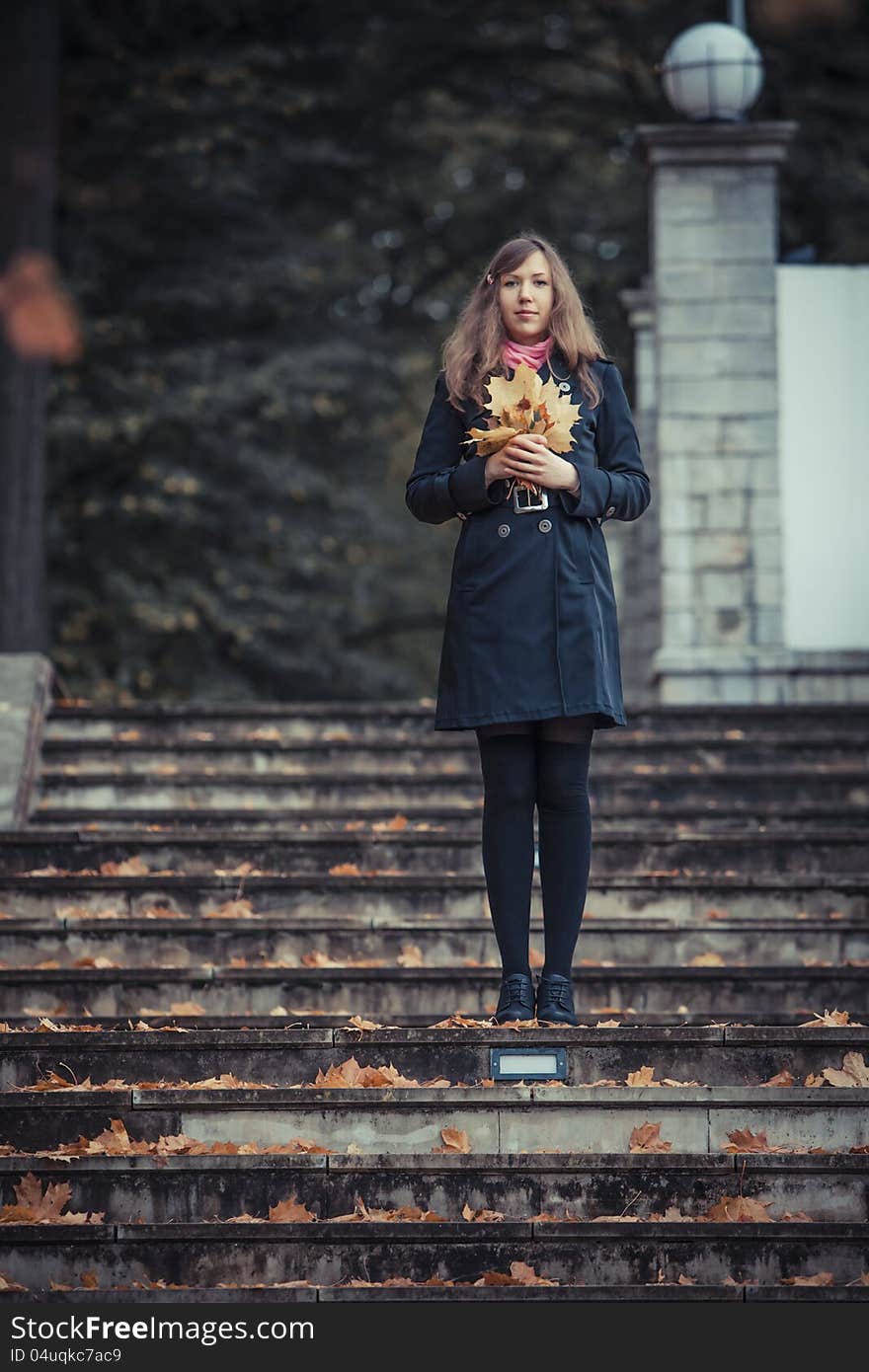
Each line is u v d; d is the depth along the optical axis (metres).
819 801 12.90
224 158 29.34
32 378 26.38
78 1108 7.74
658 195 17.92
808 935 10.22
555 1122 7.64
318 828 12.23
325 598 30.55
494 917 8.23
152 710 14.14
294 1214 7.35
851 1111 7.61
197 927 10.16
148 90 28.70
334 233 32.91
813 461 17.61
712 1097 7.60
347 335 30.69
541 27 31.19
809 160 29.25
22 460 26.14
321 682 30.25
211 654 29.28
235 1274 7.17
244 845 11.57
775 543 17.50
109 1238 7.16
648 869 11.55
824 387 17.70
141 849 11.55
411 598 35.12
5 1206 7.42
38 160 26.72
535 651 7.96
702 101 18.11
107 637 28.27
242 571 28.95
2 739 13.01
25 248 26.58
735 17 18.72
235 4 30.02
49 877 10.86
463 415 8.39
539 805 8.29
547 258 8.34
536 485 8.07
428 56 31.09
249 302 29.20
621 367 29.00
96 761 13.41
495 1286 6.92
